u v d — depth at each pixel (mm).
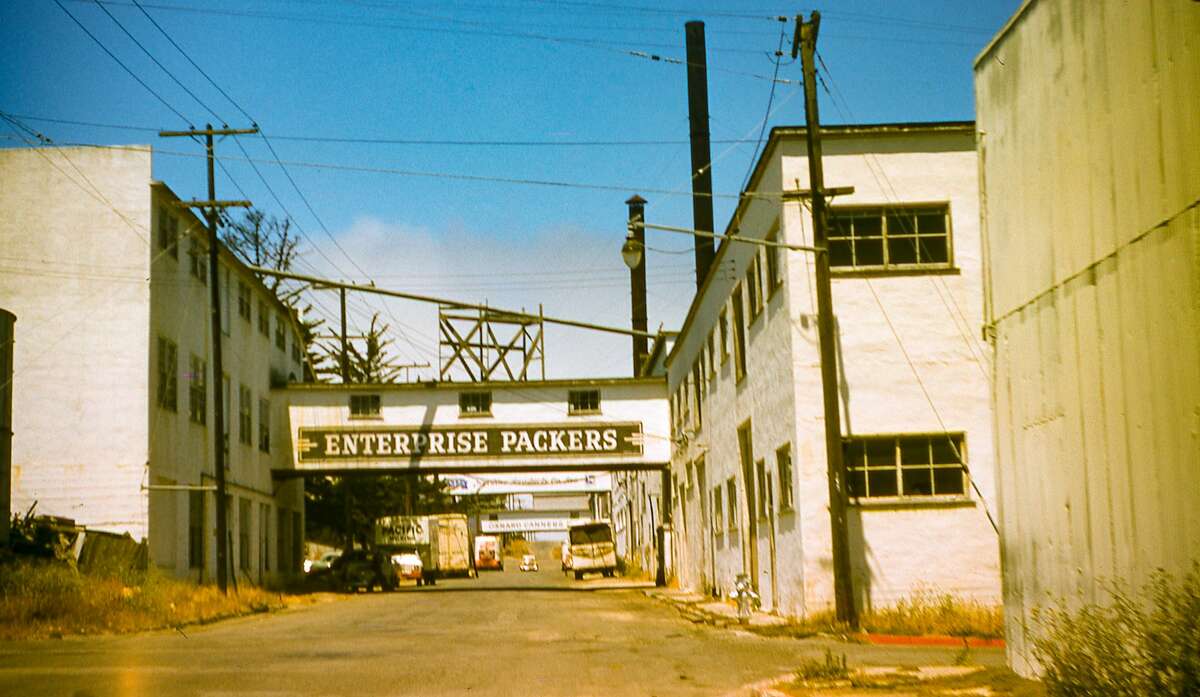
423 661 15328
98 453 29672
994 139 12438
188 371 33594
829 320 20266
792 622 21266
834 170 22453
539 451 43688
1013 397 12062
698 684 12672
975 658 14930
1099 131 9922
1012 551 12164
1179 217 8656
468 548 69312
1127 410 9531
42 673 13602
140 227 30547
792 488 22547
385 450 43375
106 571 26375
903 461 21891
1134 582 9445
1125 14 9398
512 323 49281
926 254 22391
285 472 43281
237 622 24953
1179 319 8688
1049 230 11000
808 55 20344
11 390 25188
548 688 12328
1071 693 9352
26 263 30312
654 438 44250
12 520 26766
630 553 70500
